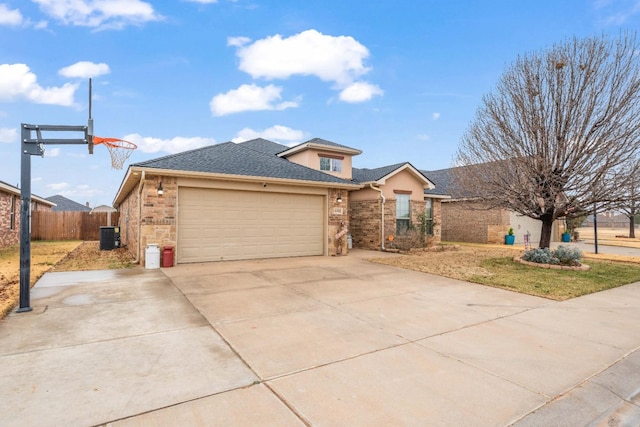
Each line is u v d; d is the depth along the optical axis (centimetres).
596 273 979
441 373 355
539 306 632
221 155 1285
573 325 525
